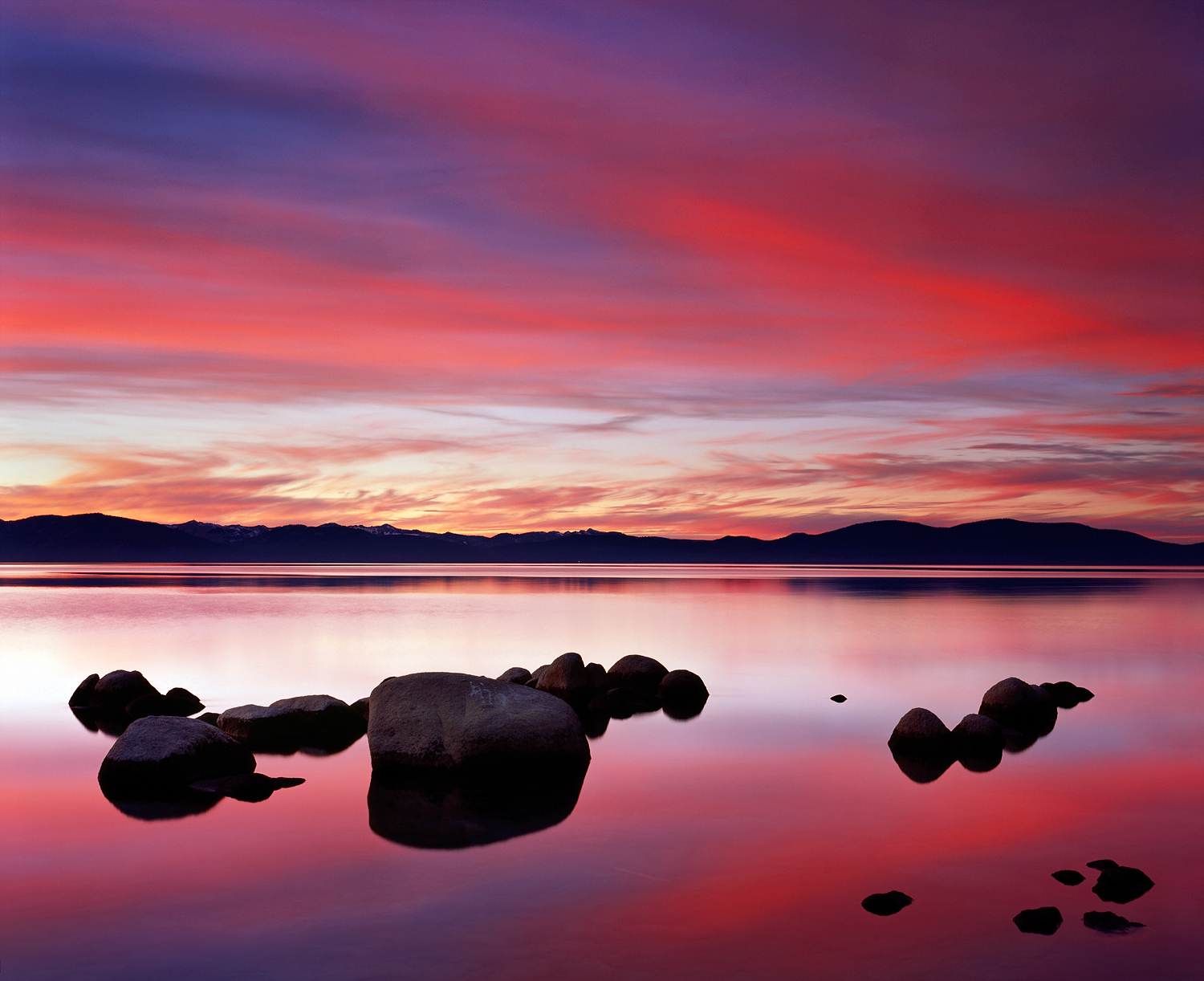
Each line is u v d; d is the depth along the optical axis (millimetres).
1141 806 11344
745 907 8031
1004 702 17250
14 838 10062
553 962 6977
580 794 11984
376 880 8711
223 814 11031
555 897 8258
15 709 19172
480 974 6777
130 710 18453
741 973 6805
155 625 40000
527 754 13062
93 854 9508
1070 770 13336
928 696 20484
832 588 85812
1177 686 21812
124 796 11922
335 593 71625
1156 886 8539
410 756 13281
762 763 13805
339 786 12500
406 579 115750
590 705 19344
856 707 19031
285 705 16578
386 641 33500
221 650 29859
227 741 13062
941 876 8836
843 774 13086
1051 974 6809
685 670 22750
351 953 7121
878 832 10234
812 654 28719
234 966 6918
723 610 51469
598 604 58344
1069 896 8305
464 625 41062
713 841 9906
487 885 8562
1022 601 59188
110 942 7320
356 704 18312
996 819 10773
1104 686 21688
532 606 55719
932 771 13281
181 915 7867
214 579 109375
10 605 53875
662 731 16562
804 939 7379
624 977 6734
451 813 11070
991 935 7453
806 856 9430
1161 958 7059
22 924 7691
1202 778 12820
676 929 7578
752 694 20984
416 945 7266
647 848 9695
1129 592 72438
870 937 7426
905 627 39250
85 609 51031
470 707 13523
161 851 9609
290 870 8992
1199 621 41562
